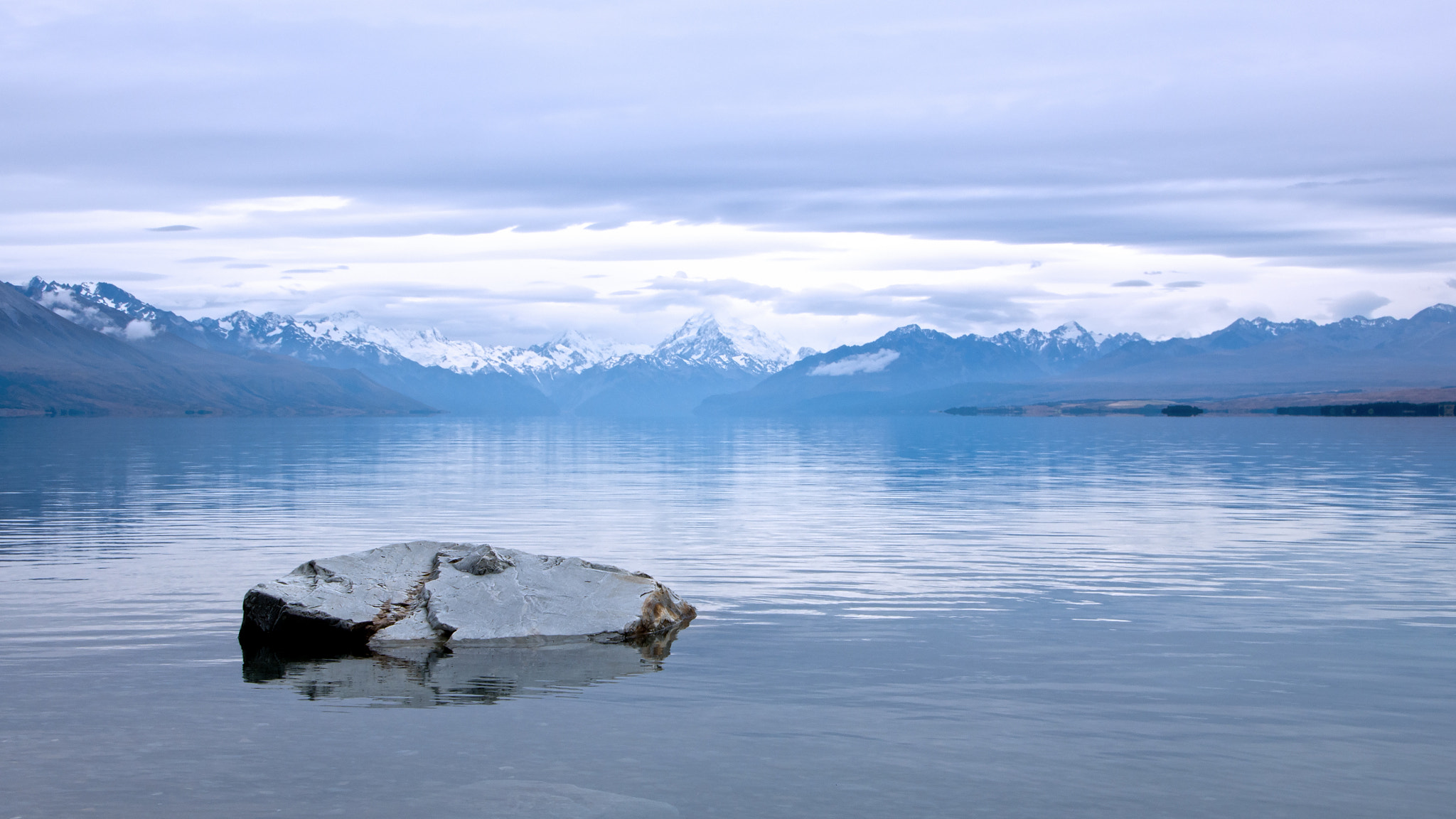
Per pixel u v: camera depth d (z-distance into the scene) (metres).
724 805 14.52
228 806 14.45
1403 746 16.84
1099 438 170.12
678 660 22.41
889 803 14.63
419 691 19.97
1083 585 31.33
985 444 151.38
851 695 19.70
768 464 99.56
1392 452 113.12
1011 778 15.54
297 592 24.64
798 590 30.69
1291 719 18.22
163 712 18.62
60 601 28.59
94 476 77.50
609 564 35.69
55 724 17.91
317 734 17.38
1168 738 17.25
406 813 14.23
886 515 51.47
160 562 35.53
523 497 61.78
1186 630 25.17
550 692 19.94
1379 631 25.00
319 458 107.38
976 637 24.52
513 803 14.52
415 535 43.44
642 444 162.00
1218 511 52.25
